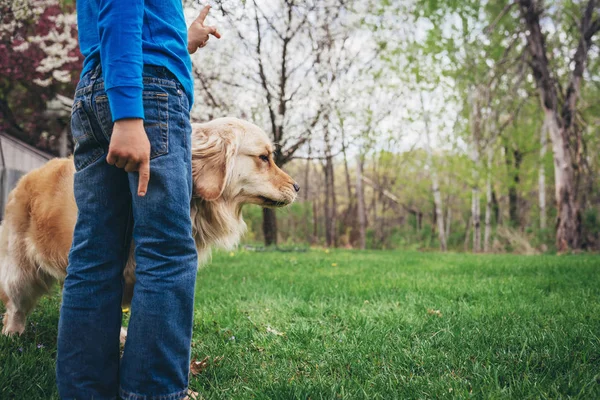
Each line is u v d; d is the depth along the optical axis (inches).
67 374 61.6
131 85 54.1
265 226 517.0
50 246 91.6
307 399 70.8
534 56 510.9
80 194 62.7
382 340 100.8
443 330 106.5
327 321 122.1
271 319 123.5
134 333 59.9
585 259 321.1
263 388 73.9
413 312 129.1
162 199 59.1
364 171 1143.6
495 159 714.8
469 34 550.6
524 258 346.9
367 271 240.7
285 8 330.6
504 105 504.4
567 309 128.3
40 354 88.8
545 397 67.8
